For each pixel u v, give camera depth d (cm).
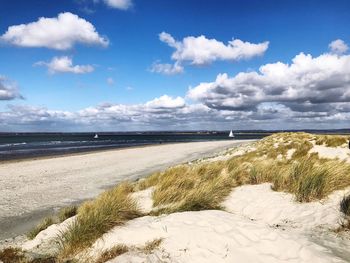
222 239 649
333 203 851
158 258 609
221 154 3559
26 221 1247
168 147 5791
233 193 1057
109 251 659
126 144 7912
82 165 3002
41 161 3375
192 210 892
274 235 652
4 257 731
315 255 570
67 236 756
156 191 1078
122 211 834
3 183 2041
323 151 2008
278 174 1138
